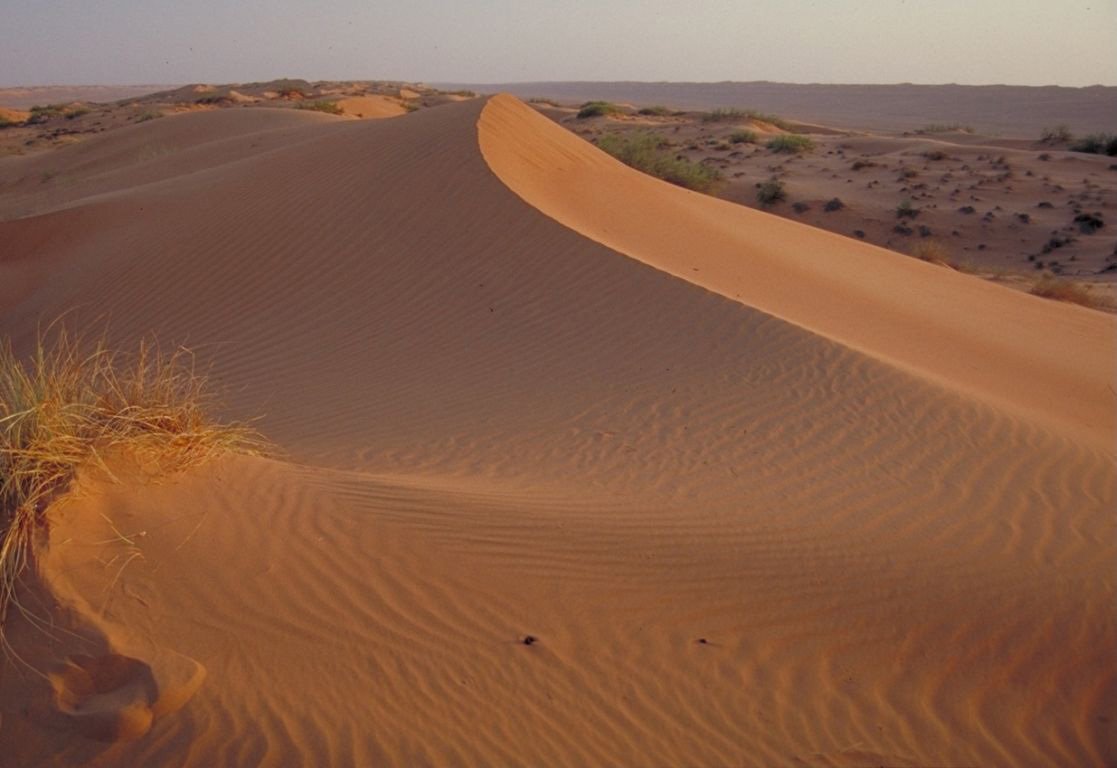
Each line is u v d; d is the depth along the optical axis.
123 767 3.70
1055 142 58.94
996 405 9.59
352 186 16.36
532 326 11.98
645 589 5.35
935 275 19.84
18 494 4.73
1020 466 7.81
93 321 14.07
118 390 5.88
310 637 4.47
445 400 10.17
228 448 6.14
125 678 4.04
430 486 6.50
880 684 4.84
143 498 5.13
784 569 5.74
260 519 5.26
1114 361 14.14
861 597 5.50
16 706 3.87
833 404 9.26
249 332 12.95
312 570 4.92
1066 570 5.93
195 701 3.97
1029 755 4.48
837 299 14.88
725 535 6.14
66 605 4.28
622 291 12.48
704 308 11.82
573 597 5.16
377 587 4.91
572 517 6.11
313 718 4.00
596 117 73.12
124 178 30.55
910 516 6.69
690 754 4.21
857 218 36.31
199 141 40.22
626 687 4.56
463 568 5.22
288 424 9.65
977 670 5.01
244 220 15.89
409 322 12.56
